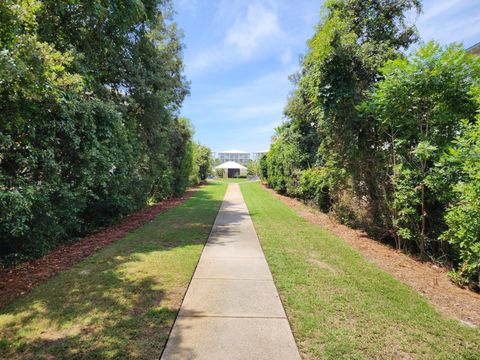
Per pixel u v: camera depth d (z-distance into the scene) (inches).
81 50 261.7
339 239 236.1
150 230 266.4
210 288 136.8
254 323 105.6
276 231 262.8
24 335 96.0
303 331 100.7
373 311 115.8
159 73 386.9
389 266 175.9
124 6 265.1
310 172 398.6
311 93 300.0
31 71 137.0
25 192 152.2
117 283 140.6
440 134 185.2
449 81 172.6
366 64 250.8
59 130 187.2
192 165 810.8
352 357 87.3
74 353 87.0
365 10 293.0
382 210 227.6
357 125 251.3
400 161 208.1
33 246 181.8
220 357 85.9
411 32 297.4
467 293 139.0
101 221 285.1
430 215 191.2
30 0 134.7
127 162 295.0
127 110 340.2
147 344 91.8
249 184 1019.9
